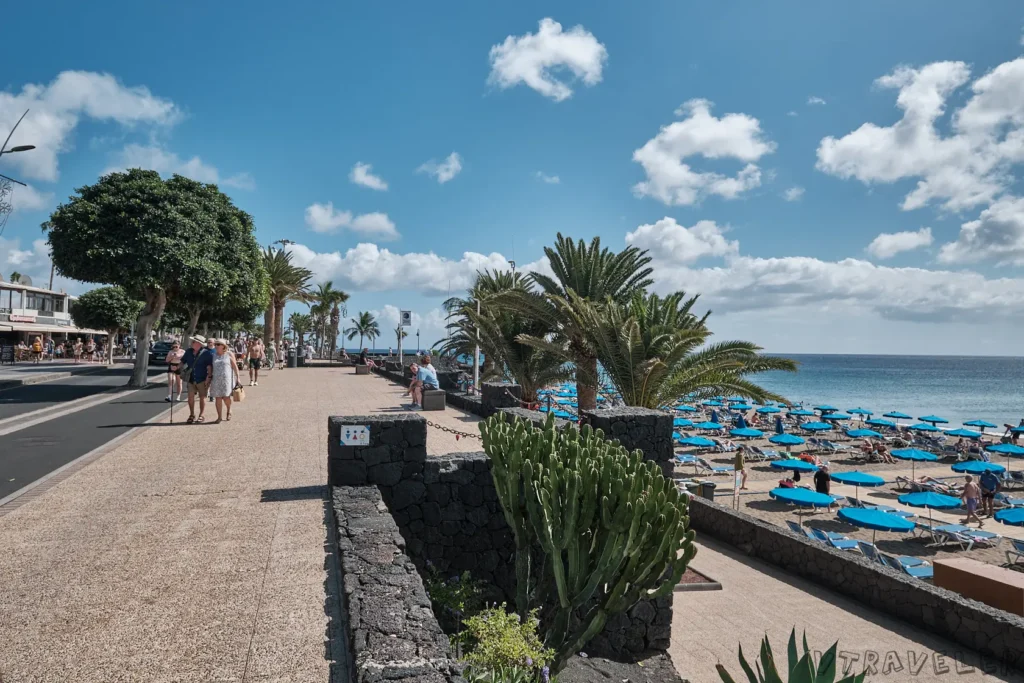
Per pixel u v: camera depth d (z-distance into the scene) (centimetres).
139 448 1003
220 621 397
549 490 545
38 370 3403
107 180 2155
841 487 2269
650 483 519
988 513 1906
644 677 693
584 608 693
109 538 561
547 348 1922
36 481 775
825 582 999
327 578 470
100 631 381
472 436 1194
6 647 360
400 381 2592
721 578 1031
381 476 762
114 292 5216
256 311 3750
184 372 1719
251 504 677
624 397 1750
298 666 343
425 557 780
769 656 402
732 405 4675
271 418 1377
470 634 506
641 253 2012
